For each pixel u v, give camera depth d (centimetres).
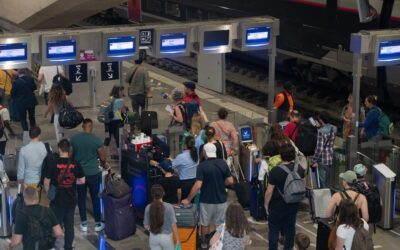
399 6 1908
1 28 2197
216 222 1101
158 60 2777
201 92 2122
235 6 2553
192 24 1493
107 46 1413
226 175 1091
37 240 905
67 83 1681
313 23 2203
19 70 1630
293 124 1327
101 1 1877
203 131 1254
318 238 1031
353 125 1338
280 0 2328
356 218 888
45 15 1955
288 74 2555
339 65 2130
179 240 1051
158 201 959
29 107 1641
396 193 1298
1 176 1165
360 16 1566
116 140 1473
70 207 1077
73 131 1644
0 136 1412
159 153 1198
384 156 1323
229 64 2714
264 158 1289
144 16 3178
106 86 1914
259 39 1531
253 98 2300
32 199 905
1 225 1159
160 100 2009
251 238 1179
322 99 2297
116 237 1159
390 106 2184
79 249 1128
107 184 1164
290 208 1054
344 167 1316
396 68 1956
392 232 1230
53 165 1061
